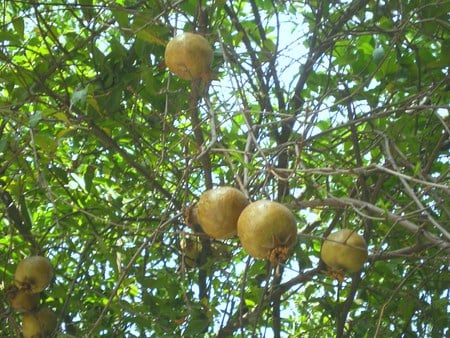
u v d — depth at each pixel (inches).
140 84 92.3
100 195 103.9
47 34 94.3
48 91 85.8
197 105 83.3
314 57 95.1
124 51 90.4
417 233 79.3
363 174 85.5
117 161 104.2
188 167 74.5
